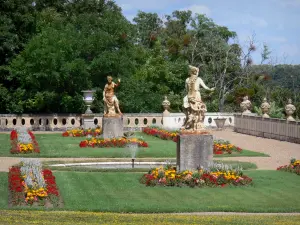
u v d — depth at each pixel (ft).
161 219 46.88
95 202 58.90
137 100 165.99
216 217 49.34
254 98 201.77
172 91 185.88
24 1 160.86
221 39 209.56
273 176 75.92
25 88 157.69
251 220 47.03
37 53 146.92
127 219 46.50
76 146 111.55
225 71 201.57
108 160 92.94
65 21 173.99
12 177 66.08
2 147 106.42
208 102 194.29
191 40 215.92
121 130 120.98
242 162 90.33
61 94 156.66
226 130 157.07
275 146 117.50
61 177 73.15
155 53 193.26
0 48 154.40
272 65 223.71
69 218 45.93
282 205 58.54
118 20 167.43
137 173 77.71
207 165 73.00
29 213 49.11
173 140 126.11
